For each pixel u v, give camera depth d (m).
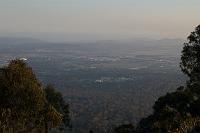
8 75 20.50
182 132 19.03
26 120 20.59
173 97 25.41
